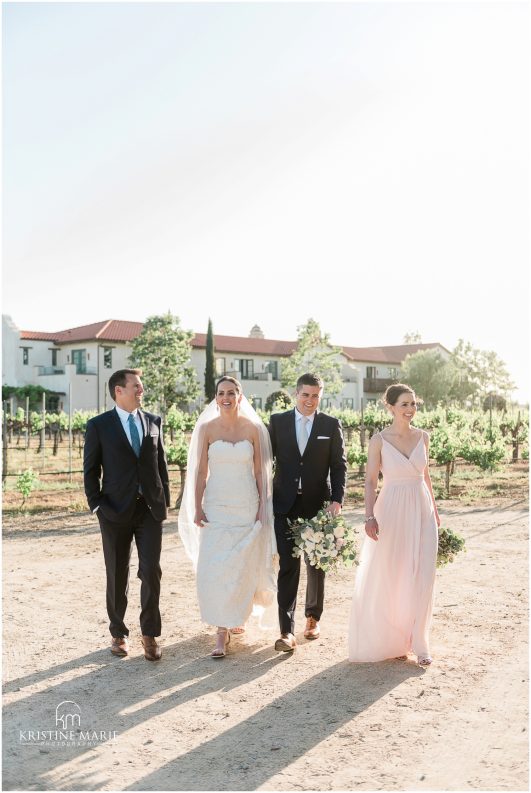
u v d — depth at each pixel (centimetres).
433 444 1374
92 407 4272
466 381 5147
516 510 1144
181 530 549
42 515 1116
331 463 520
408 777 316
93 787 312
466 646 493
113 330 4522
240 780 316
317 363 4638
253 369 4975
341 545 486
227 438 507
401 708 391
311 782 313
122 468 481
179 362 4109
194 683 434
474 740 351
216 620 480
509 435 2325
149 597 475
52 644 509
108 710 395
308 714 385
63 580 699
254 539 494
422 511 480
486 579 683
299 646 506
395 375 5722
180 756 340
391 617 471
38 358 4528
